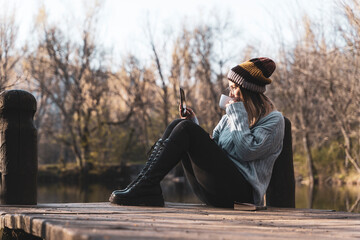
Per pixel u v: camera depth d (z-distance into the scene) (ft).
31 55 77.41
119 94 90.12
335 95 59.21
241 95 10.10
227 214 8.21
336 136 65.72
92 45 86.33
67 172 83.82
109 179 82.33
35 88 82.17
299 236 5.41
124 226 5.51
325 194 42.32
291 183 11.39
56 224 5.67
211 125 86.17
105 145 88.28
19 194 9.85
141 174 9.65
